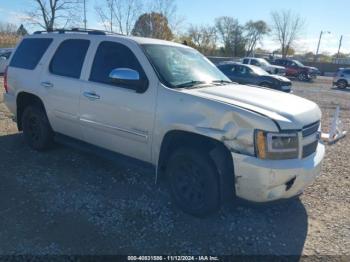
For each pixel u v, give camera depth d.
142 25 23.03
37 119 5.40
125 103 4.07
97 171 4.88
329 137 7.75
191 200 3.75
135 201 4.06
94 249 3.15
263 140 3.22
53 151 5.57
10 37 44.69
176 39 26.05
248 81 16.92
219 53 66.12
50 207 3.84
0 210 3.73
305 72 31.48
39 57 5.33
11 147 5.74
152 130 3.89
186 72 4.25
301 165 3.38
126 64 4.20
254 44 71.88
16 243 3.17
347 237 3.56
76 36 4.92
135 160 4.30
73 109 4.74
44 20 27.52
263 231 3.59
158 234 3.43
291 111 3.47
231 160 3.42
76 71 4.73
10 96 5.77
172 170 3.88
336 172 5.46
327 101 16.22
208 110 3.46
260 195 3.31
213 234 3.48
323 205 4.25
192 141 3.74
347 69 25.22
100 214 3.74
